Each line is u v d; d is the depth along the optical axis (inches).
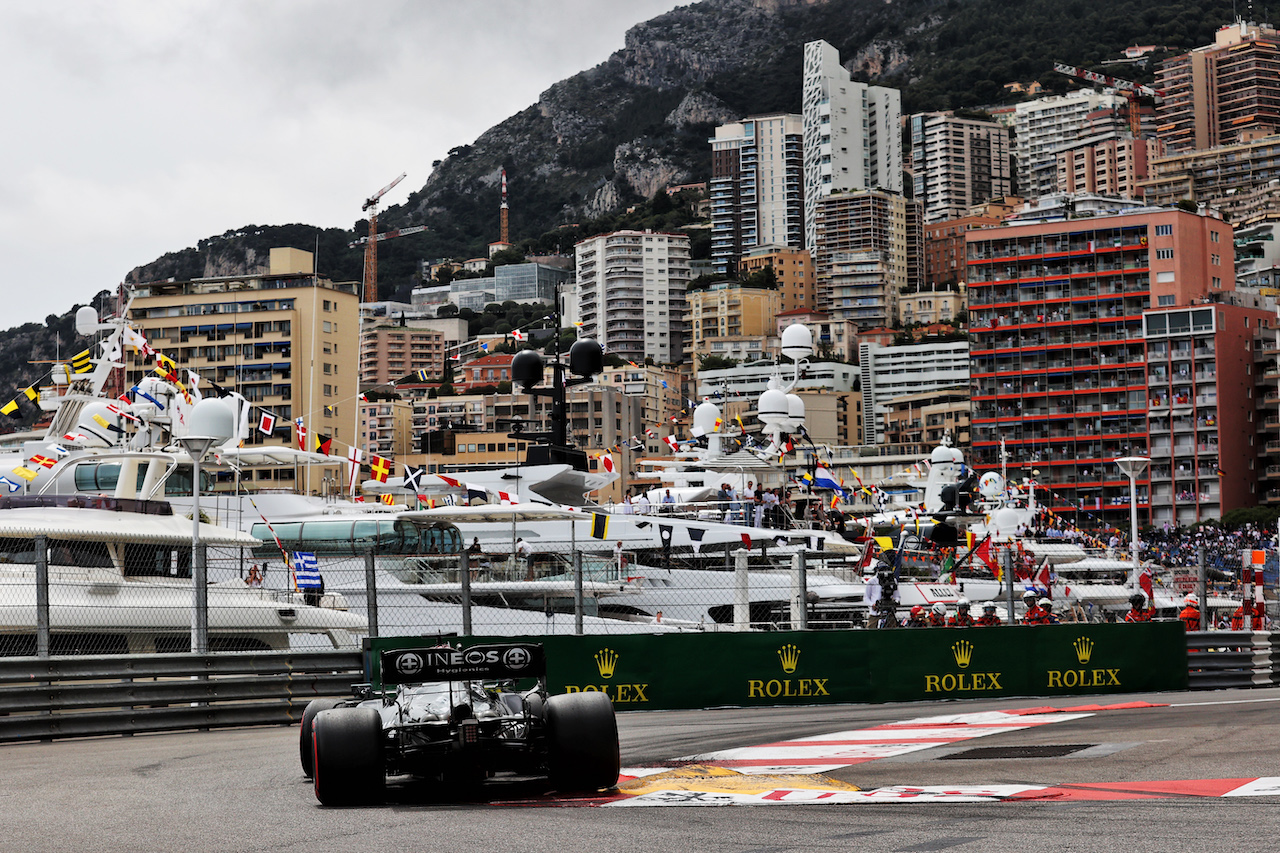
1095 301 6402.6
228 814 510.6
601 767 526.6
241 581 1259.2
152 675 921.5
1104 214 6707.7
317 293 5836.6
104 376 1626.5
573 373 1700.3
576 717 529.3
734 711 949.2
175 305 5915.4
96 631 1073.5
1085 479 6259.8
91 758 754.8
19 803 558.6
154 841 448.1
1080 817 437.1
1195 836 393.4
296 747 789.2
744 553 1211.2
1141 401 6195.9
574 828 447.5
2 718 854.5
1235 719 749.9
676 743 727.7
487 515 1407.5
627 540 1391.5
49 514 1168.2
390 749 530.3
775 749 686.5
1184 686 1038.4
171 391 1574.8
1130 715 808.9
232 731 936.3
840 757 645.9
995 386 6535.4
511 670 547.2
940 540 1435.8
